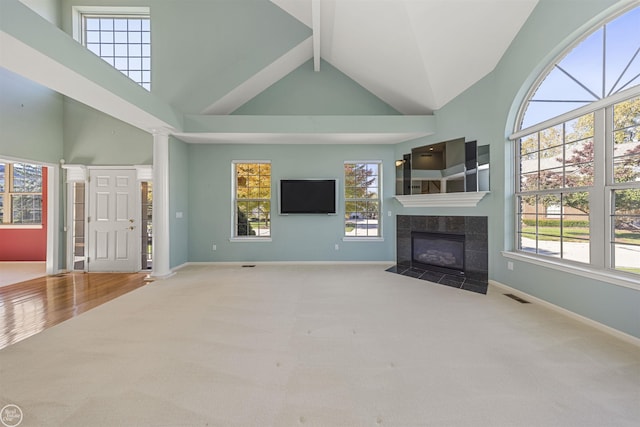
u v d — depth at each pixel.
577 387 1.84
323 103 5.66
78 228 5.35
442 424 1.54
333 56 5.35
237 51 5.04
